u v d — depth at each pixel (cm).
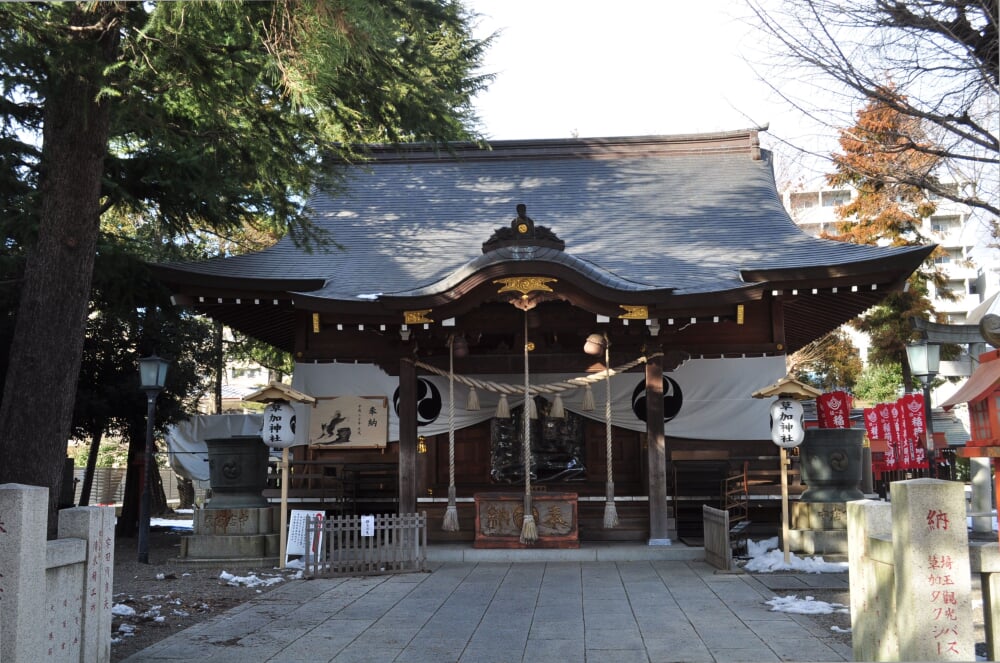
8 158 1088
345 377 1590
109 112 936
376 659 713
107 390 1730
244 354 2714
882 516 624
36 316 887
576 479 1542
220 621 878
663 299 1309
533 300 1316
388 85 1147
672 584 1075
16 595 521
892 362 2941
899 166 1133
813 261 1509
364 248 1712
